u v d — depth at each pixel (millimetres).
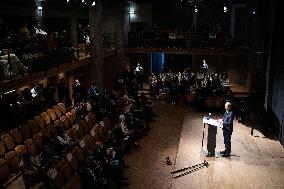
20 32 15781
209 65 28625
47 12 22719
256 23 23156
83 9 26188
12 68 13359
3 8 18906
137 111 17562
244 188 11453
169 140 15969
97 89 19125
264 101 19891
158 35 26078
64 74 20453
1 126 13492
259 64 21953
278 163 13219
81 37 24641
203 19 29453
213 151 13828
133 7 29266
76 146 12281
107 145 13141
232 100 19938
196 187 11602
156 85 24031
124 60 25859
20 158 11500
